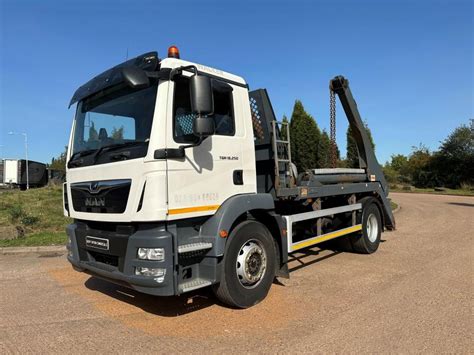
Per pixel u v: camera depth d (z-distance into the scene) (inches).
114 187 164.9
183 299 203.5
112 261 172.2
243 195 187.6
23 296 217.2
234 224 187.3
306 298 201.2
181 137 163.2
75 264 189.2
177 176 159.0
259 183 228.7
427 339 149.6
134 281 153.6
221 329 163.6
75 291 225.3
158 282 149.7
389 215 344.2
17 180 1217.4
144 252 153.2
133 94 169.2
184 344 150.2
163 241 151.6
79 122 200.7
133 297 210.8
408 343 146.3
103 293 219.9
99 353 144.2
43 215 533.0
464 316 172.4
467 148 1574.8
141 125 161.5
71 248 194.1
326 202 287.0
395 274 245.4
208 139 174.1
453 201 892.6
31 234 420.5
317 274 248.8
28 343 154.0
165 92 159.8
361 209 304.3
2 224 465.7
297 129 760.3
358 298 199.8
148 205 152.7
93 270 176.2
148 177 153.4
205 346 147.9
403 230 440.1
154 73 158.6
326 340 150.1
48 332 164.7
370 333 155.8
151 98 161.2
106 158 172.1
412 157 1913.1
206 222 175.2
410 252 314.8
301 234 254.4
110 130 177.9
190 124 168.2
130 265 156.3
